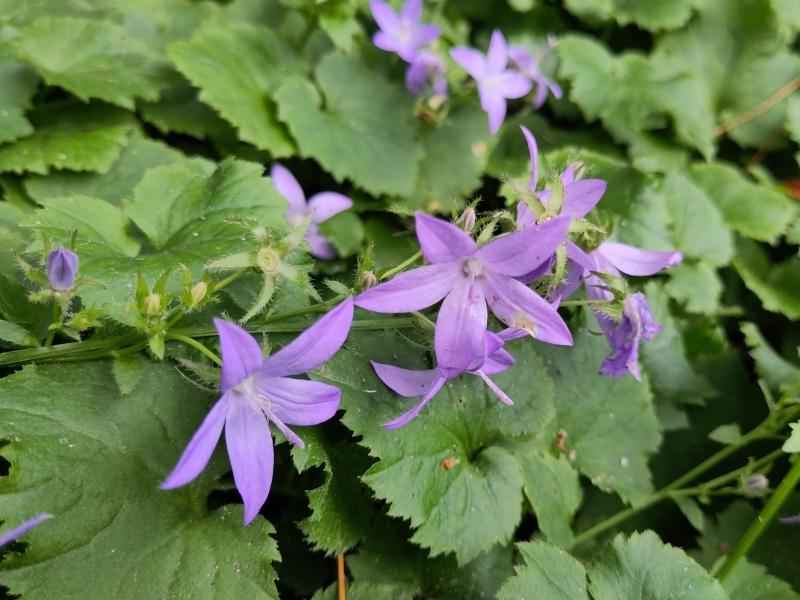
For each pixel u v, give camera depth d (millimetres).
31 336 102
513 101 190
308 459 105
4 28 146
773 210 182
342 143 162
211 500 119
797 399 130
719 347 164
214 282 104
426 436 113
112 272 106
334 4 171
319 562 123
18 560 93
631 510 138
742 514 140
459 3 205
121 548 98
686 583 111
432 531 108
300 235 96
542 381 124
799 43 225
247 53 167
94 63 148
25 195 135
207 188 124
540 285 104
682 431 155
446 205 169
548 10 207
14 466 95
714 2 211
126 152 143
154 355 107
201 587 98
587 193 104
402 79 179
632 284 160
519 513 116
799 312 172
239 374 81
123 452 102
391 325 110
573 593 110
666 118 186
